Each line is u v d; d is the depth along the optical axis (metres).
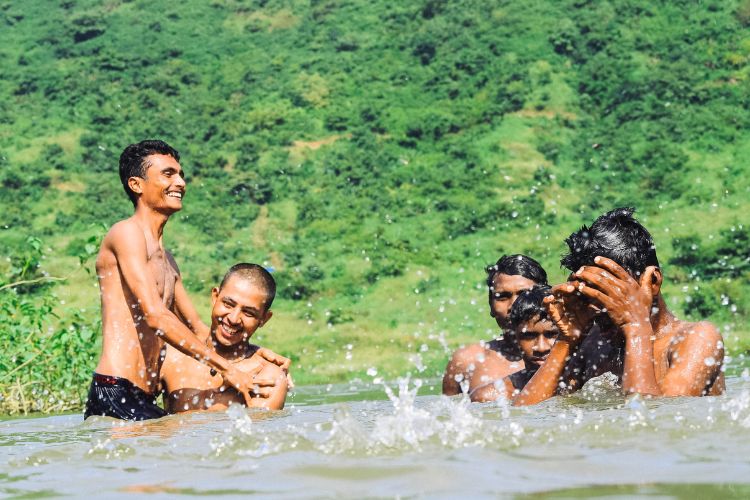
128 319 3.57
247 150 51.53
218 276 37.09
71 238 41.09
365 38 64.44
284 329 29.97
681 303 28.34
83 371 6.71
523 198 43.09
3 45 65.81
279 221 44.25
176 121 54.25
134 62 62.09
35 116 56.19
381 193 46.34
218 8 70.75
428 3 65.69
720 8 59.47
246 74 60.88
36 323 6.71
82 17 65.94
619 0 60.97
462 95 55.91
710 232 36.94
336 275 37.47
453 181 46.38
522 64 57.88
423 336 26.08
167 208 3.73
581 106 53.81
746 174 43.88
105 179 48.38
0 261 35.03
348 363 17.66
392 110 55.12
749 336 16.62
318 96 57.12
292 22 68.06
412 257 38.44
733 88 51.88
